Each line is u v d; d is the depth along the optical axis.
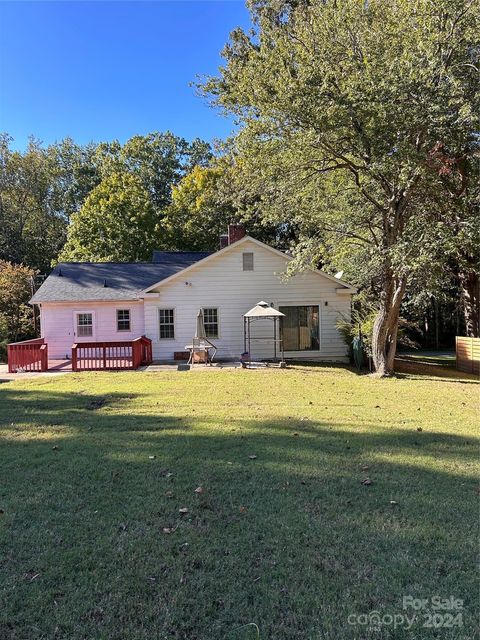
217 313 18.02
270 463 4.88
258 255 18.08
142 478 4.43
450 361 21.19
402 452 5.32
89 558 2.95
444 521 3.50
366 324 16.17
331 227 14.88
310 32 12.27
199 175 32.16
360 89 11.09
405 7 11.40
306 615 2.40
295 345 18.19
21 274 23.69
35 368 15.62
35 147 37.91
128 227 31.03
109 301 19.05
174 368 15.23
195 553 3.01
